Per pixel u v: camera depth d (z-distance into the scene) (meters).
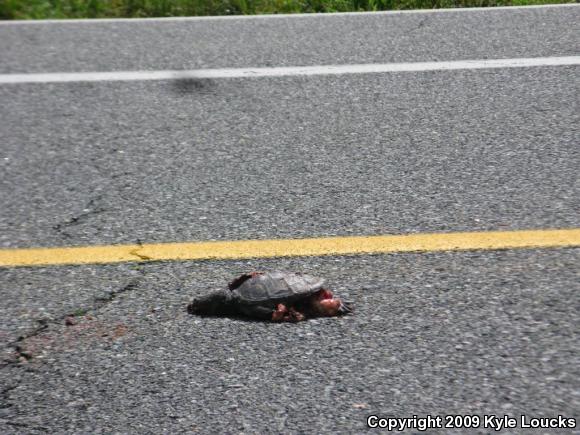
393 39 9.34
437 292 5.07
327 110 7.71
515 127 7.20
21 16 10.84
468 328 4.71
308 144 7.11
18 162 7.00
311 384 4.32
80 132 7.49
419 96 7.89
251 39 9.54
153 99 8.10
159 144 7.22
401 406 4.12
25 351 4.71
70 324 4.95
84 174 6.77
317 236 5.77
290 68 8.66
